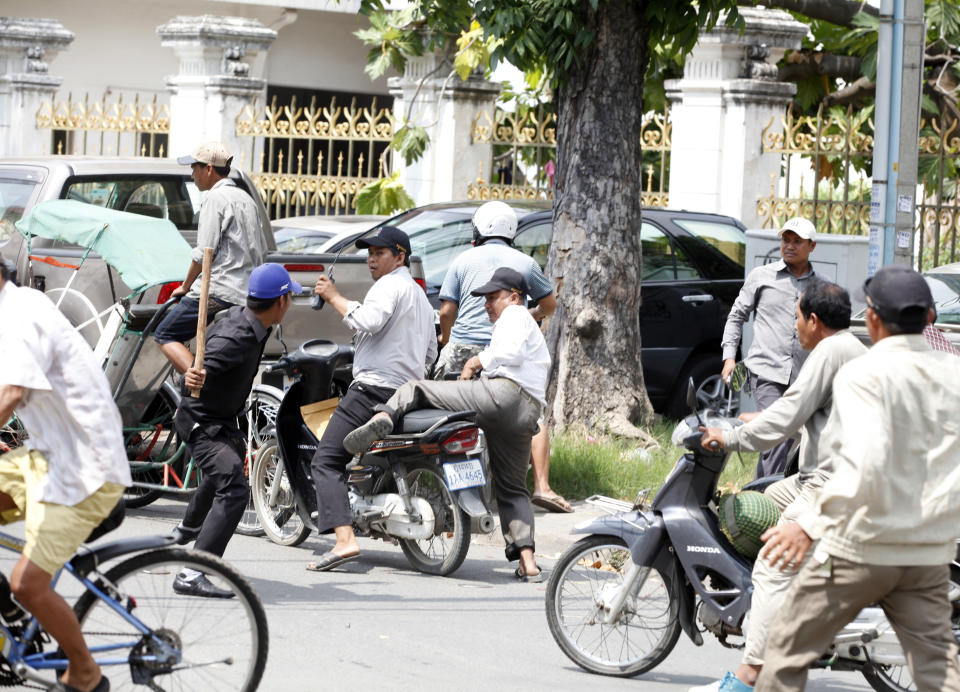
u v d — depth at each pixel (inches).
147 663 295.7
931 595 276.2
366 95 1501.0
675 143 974.4
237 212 539.5
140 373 518.6
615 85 641.6
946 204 842.8
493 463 476.1
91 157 627.2
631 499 582.2
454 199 1035.3
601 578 387.9
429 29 1030.4
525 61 634.2
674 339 737.0
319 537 528.4
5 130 1176.8
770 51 965.2
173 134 1127.6
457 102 1029.2
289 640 387.2
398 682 353.1
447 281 537.6
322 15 1448.1
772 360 519.5
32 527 279.1
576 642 386.0
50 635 284.0
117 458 286.5
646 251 740.0
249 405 522.0
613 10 635.5
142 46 1379.2
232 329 420.5
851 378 271.9
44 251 577.3
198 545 420.8
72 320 569.9
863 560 271.1
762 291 526.9
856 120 1074.1
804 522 282.4
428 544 509.4
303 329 592.4
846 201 882.1
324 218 917.8
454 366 528.7
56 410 283.3
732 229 779.4
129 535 498.3
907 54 558.3
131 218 503.2
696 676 377.1
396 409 460.4
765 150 946.7
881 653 329.7
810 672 390.6
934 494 270.5
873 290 276.8
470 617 426.0
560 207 654.5
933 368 272.8
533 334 466.3
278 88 1438.2
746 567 347.3
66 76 1341.0
